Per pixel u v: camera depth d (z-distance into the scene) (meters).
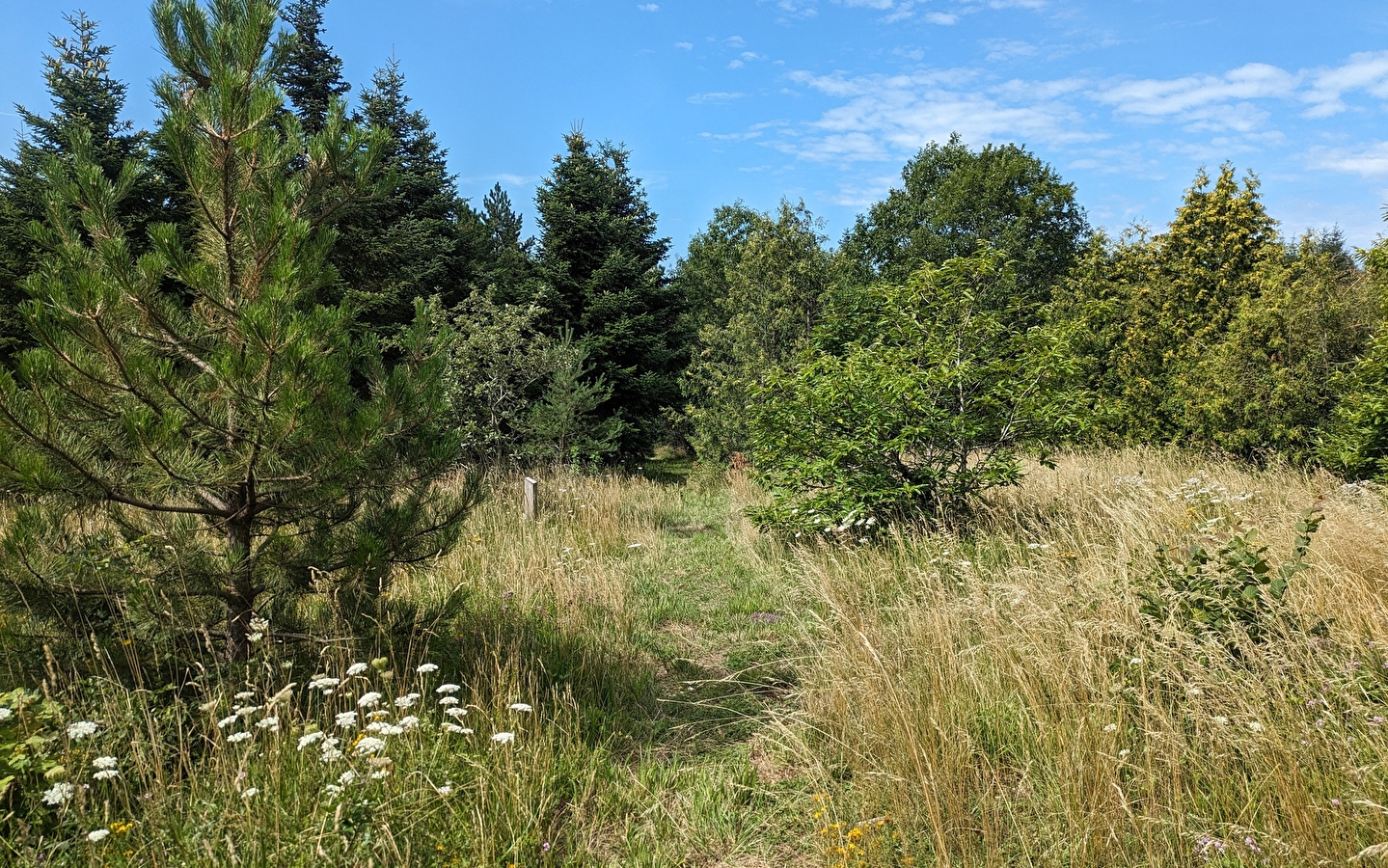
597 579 6.74
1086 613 4.12
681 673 5.24
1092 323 13.38
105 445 3.59
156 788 2.89
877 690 3.81
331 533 4.11
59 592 3.54
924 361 8.11
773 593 6.86
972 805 3.09
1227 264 13.57
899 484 7.71
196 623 3.77
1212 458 10.32
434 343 4.43
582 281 17.88
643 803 3.49
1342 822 2.53
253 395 3.55
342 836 2.58
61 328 3.53
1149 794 2.86
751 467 13.77
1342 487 6.79
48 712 3.08
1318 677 3.20
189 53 3.98
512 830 3.03
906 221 29.62
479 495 4.50
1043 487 8.67
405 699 3.41
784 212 15.48
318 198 4.40
